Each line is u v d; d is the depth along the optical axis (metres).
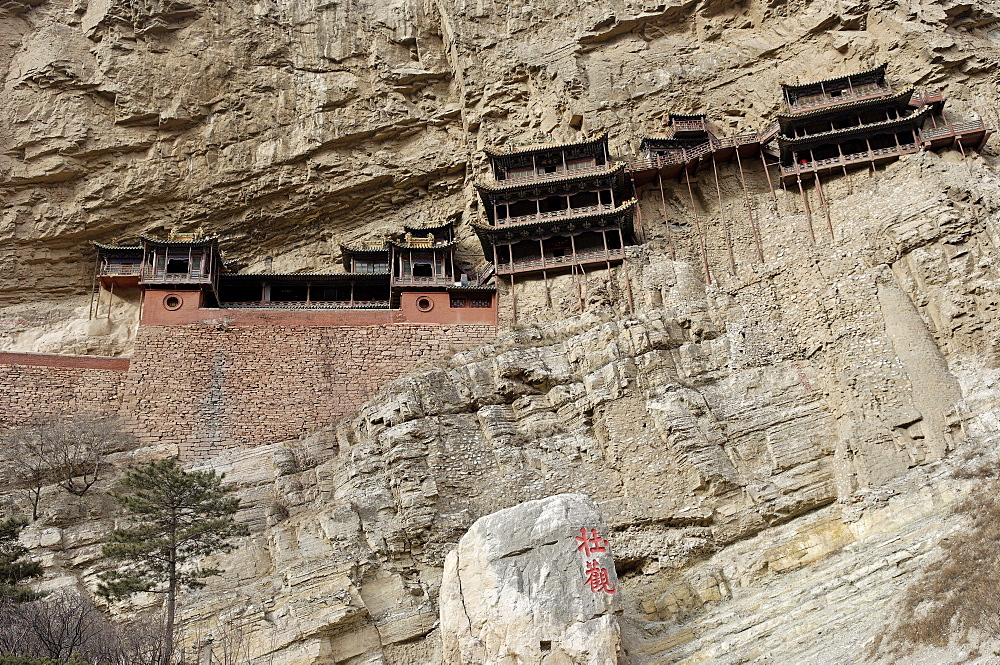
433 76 49.09
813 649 21.11
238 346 38.09
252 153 45.88
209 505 26.12
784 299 36.19
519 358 35.12
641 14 47.53
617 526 29.61
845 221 37.72
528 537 22.08
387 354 38.56
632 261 39.62
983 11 43.69
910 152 38.88
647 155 43.28
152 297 39.25
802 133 41.97
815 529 28.33
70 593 26.38
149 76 46.00
